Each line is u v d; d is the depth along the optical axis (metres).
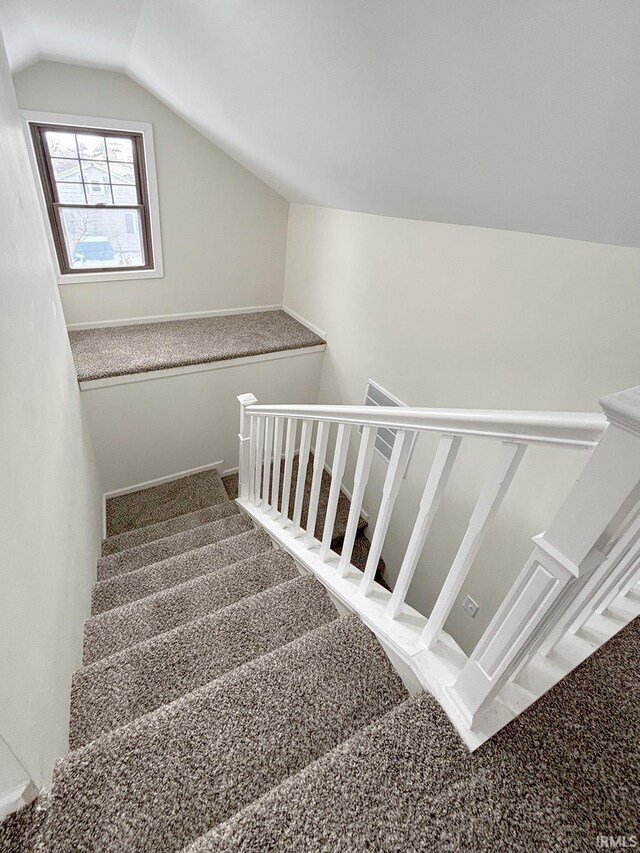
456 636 2.62
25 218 1.54
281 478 4.13
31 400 1.25
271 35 1.31
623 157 0.92
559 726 0.98
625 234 1.34
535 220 1.58
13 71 2.33
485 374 2.16
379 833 0.82
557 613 0.83
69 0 1.57
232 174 3.50
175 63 2.08
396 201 2.21
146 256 3.55
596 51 0.70
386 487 1.21
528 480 1.98
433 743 0.95
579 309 1.66
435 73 1.01
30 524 1.05
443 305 2.36
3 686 0.73
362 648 1.26
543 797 0.87
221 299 4.05
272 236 3.96
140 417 3.31
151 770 0.95
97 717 1.21
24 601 0.91
